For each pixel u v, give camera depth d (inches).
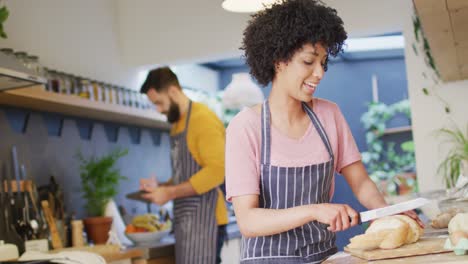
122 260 121.4
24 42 137.3
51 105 129.5
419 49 147.2
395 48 242.2
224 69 247.6
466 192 69.4
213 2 165.9
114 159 149.6
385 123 245.0
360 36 154.9
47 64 143.9
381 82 245.9
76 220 135.2
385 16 147.9
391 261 50.8
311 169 67.5
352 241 56.6
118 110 144.3
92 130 155.3
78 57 155.1
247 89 197.5
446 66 128.6
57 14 148.7
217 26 165.3
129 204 167.5
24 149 132.0
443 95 146.6
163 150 189.3
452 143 145.5
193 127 132.0
